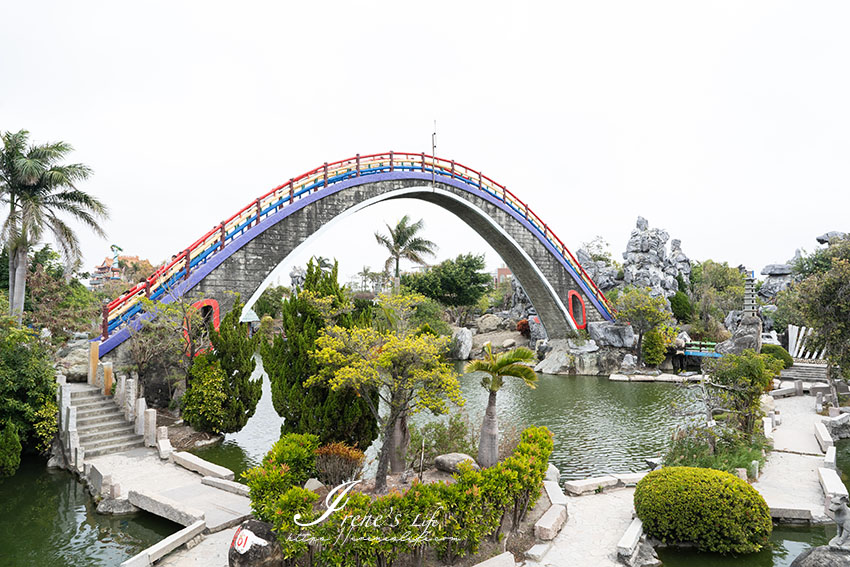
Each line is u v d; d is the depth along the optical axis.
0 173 28.33
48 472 17.97
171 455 18.03
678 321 52.16
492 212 43.09
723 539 11.98
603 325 46.69
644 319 43.06
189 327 22.02
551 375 43.47
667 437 22.70
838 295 25.23
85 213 29.50
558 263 46.91
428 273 65.56
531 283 47.66
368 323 17.31
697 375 39.91
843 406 26.80
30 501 15.53
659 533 12.37
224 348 21.08
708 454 16.61
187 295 26.27
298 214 30.95
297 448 12.57
